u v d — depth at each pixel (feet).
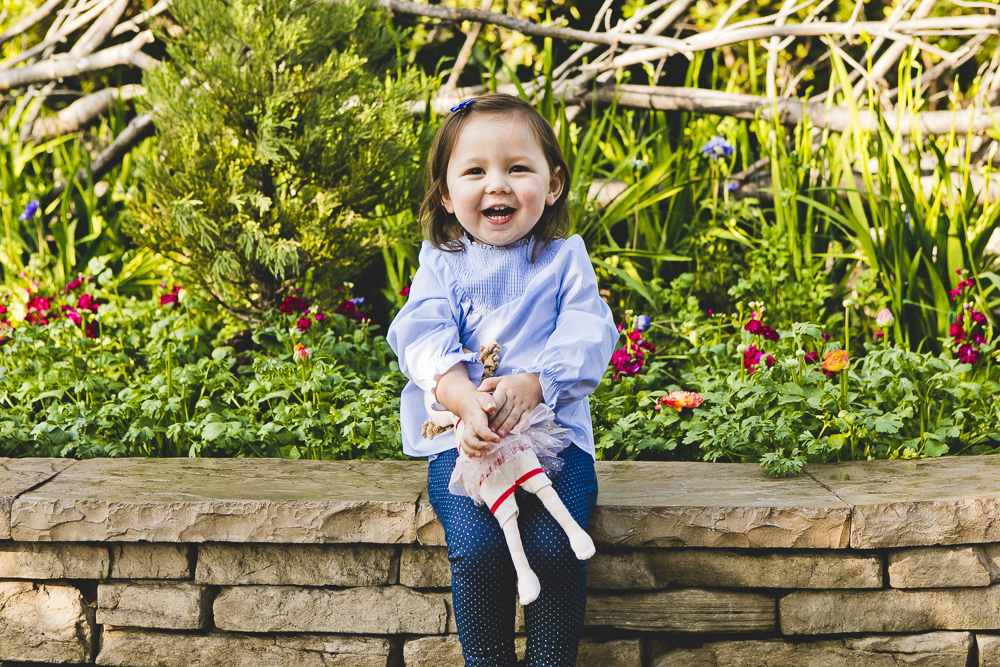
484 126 5.76
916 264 10.87
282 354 9.89
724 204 12.94
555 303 6.01
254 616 6.38
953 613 6.25
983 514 6.16
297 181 10.48
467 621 5.54
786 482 6.89
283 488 6.64
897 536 6.15
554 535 5.38
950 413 8.98
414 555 6.31
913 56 12.60
